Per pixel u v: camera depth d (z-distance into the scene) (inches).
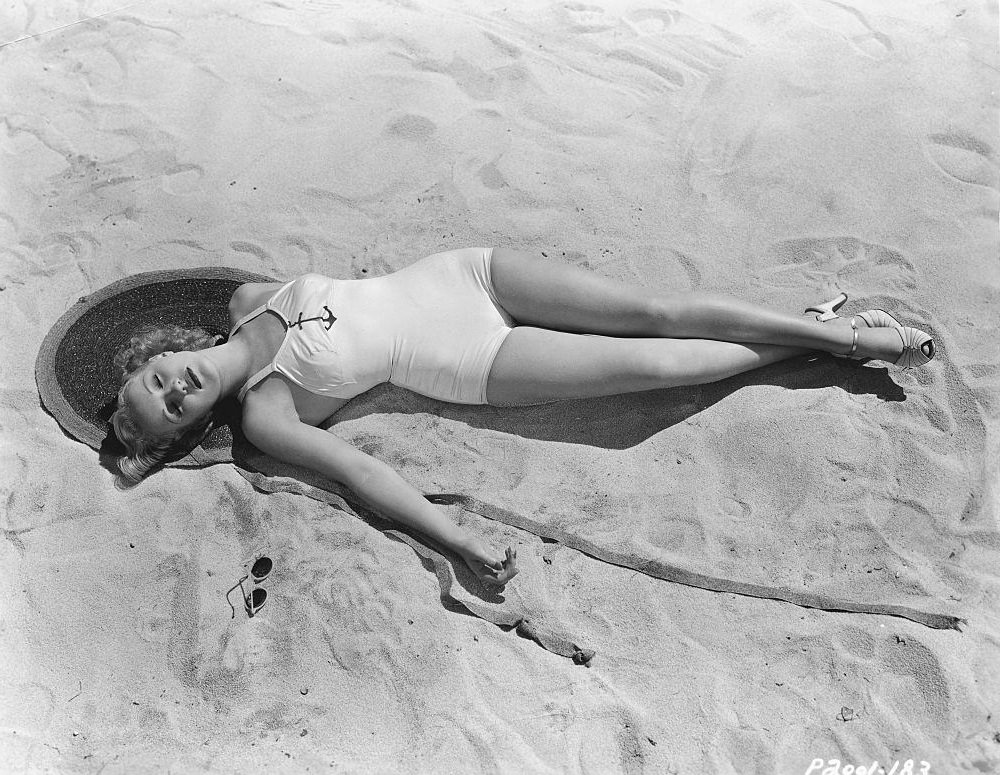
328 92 178.2
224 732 113.0
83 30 197.3
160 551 125.7
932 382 128.7
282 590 121.0
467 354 128.4
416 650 115.1
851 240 144.8
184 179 168.4
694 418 128.8
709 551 118.9
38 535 129.0
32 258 160.1
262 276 151.7
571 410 131.5
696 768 104.6
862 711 106.3
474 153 164.6
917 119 158.1
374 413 133.8
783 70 169.2
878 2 178.2
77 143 176.2
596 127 165.5
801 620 112.9
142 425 127.4
